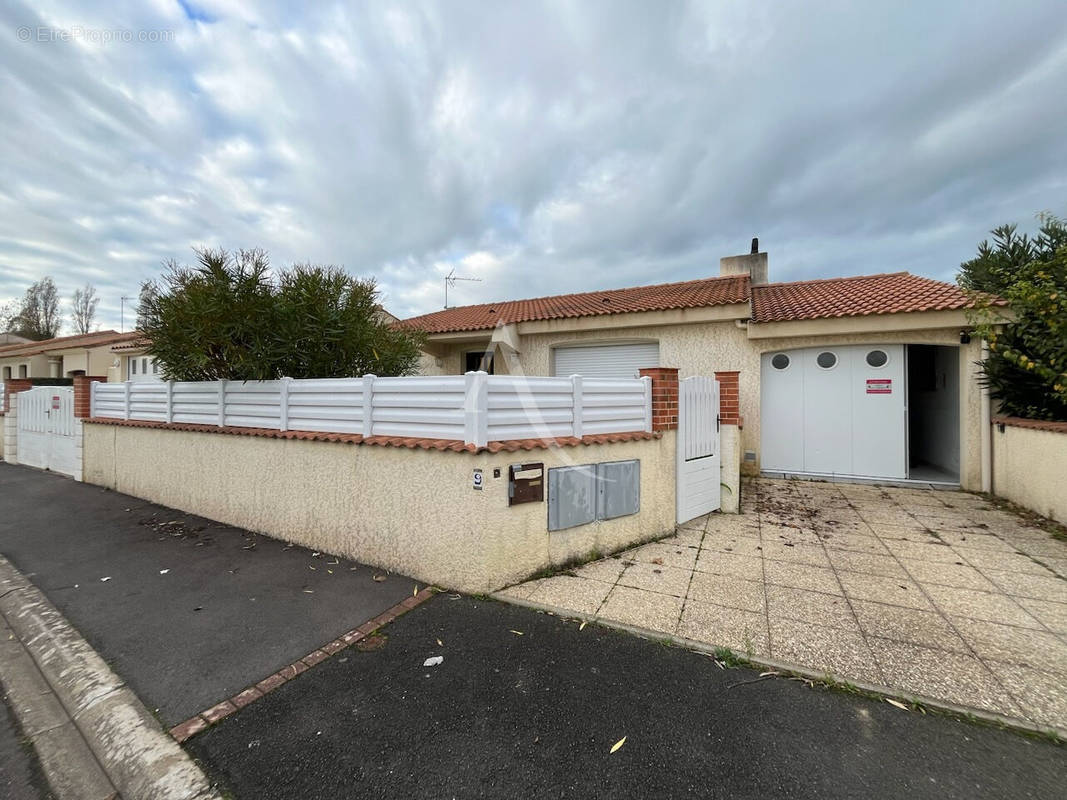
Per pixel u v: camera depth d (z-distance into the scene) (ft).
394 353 21.39
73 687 8.05
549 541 12.50
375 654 8.89
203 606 10.85
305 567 13.08
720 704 7.41
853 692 7.68
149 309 17.80
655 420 15.24
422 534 12.01
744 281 34.14
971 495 21.48
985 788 5.81
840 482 24.29
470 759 6.34
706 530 16.33
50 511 19.15
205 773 6.16
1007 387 20.36
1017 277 18.57
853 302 25.81
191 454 18.57
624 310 28.63
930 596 11.14
